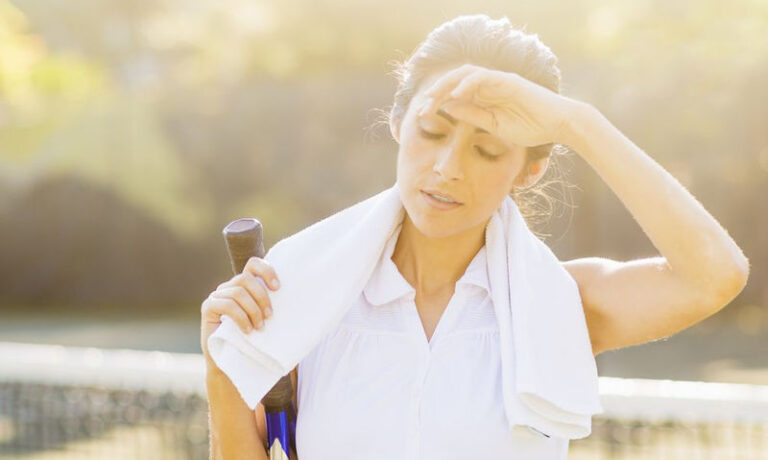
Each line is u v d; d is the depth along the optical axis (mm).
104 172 25672
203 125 25266
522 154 2148
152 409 8031
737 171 20766
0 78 30828
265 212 24688
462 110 2023
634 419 5719
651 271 2201
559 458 2223
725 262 2033
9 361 7883
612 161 2051
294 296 2143
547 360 2135
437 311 2236
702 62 20766
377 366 2170
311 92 24359
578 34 24219
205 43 30734
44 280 26000
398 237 2303
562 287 2205
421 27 26344
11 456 8109
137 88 27516
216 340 2141
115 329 21688
